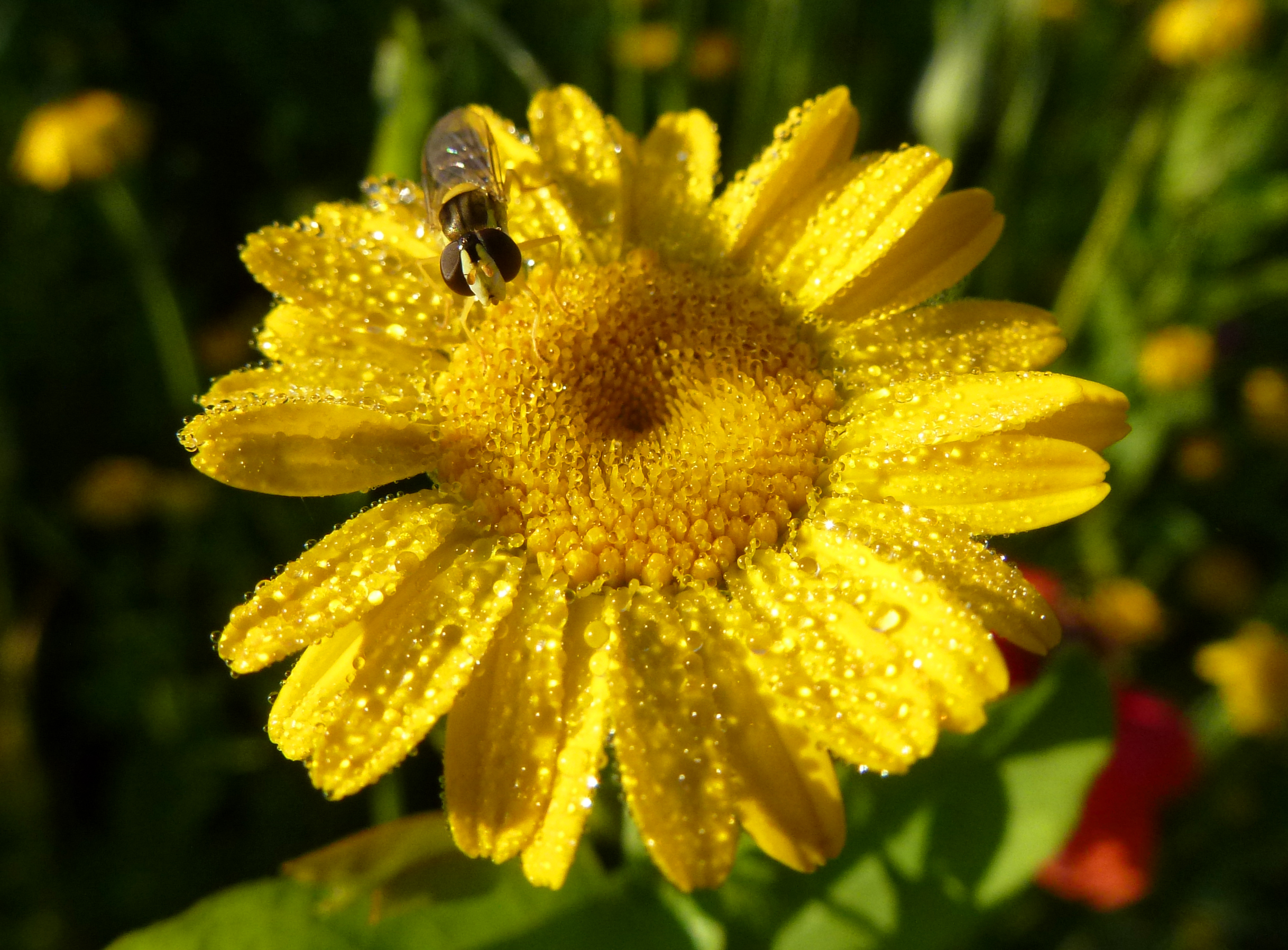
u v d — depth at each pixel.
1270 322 0.10
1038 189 0.10
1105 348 0.10
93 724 0.09
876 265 0.05
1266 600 0.09
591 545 0.05
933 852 0.05
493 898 0.05
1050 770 0.05
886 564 0.05
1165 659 0.09
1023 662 0.06
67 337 0.10
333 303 0.05
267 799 0.08
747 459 0.05
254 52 0.11
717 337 0.05
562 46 0.10
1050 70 0.09
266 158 0.11
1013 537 0.09
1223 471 0.09
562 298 0.05
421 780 0.08
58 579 0.09
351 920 0.05
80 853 0.08
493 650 0.05
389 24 0.11
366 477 0.05
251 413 0.05
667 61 0.09
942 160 0.05
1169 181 0.10
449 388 0.05
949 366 0.05
